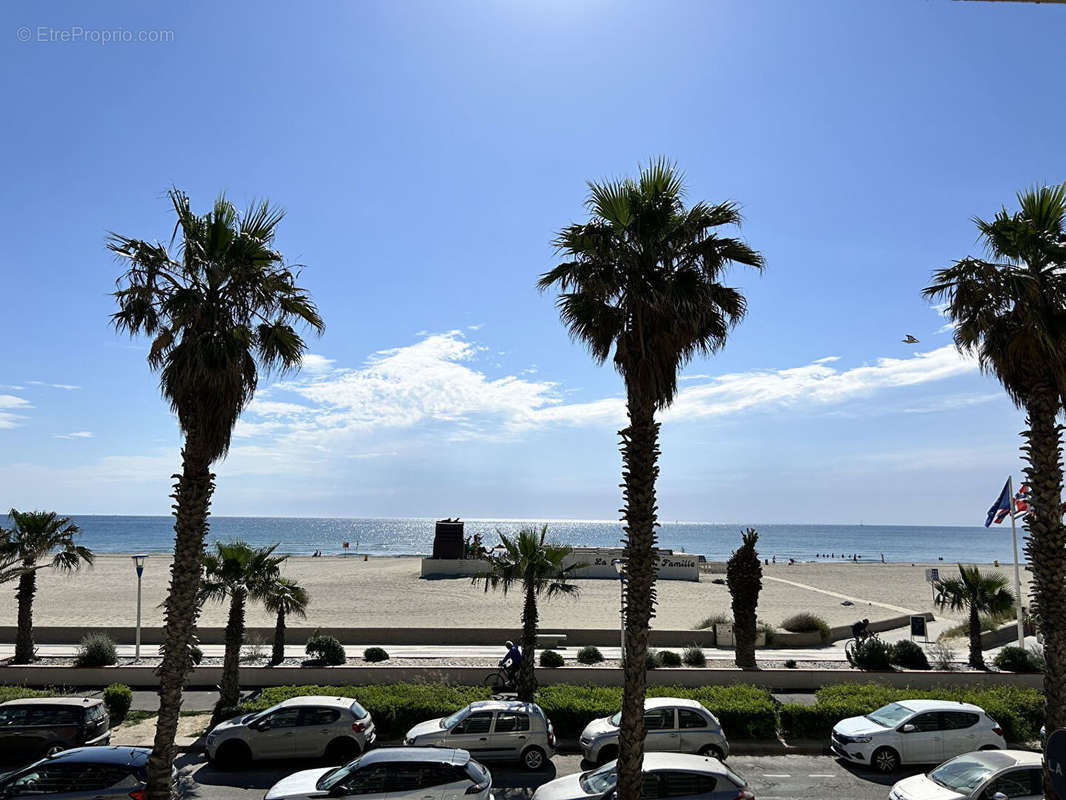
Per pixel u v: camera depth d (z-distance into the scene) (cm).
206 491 1330
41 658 2742
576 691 2114
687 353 1241
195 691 2422
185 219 1336
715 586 5528
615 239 1220
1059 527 1354
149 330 1337
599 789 1266
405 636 3297
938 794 1266
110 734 1923
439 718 1817
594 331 1259
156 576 6216
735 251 1230
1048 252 1303
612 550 6244
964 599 2709
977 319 1387
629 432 1218
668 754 1331
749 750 1852
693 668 2566
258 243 1348
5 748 1661
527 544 2145
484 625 3612
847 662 2769
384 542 19212
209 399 1299
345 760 1692
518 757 1664
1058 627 1338
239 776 1616
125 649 3053
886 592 5812
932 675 2472
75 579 5922
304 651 2973
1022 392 1402
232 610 2116
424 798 1256
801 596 5231
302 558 9844
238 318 1366
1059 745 567
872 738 1684
